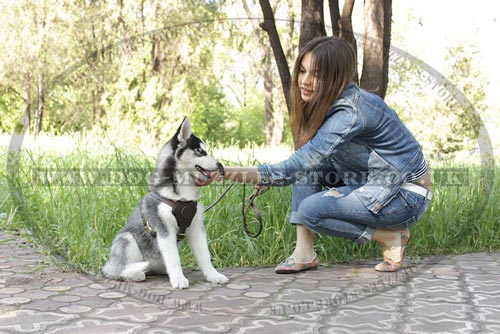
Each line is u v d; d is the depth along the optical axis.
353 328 2.35
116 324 2.32
